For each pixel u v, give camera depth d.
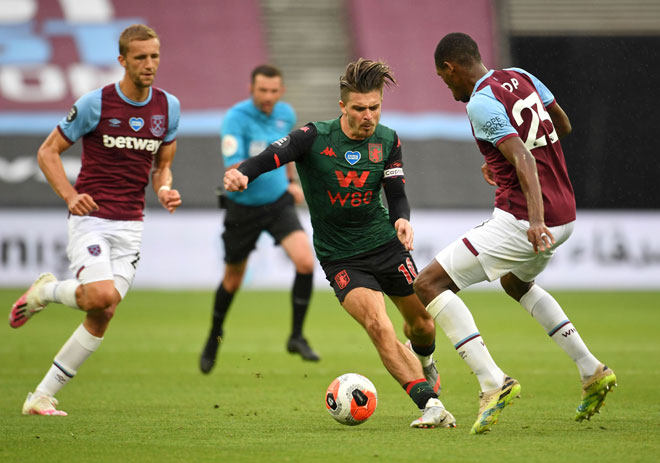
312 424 19.48
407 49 90.69
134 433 18.25
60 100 82.69
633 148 78.62
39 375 28.64
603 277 68.12
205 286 65.75
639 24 89.00
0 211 63.03
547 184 18.41
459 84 19.08
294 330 32.06
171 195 21.94
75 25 88.75
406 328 20.86
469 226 67.12
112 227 21.80
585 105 81.50
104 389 25.86
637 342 38.56
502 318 50.41
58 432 18.39
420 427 18.61
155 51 21.34
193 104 85.19
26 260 63.06
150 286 65.00
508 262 18.34
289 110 33.94
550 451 15.73
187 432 18.36
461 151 78.94
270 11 95.75
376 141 19.83
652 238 68.44
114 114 21.61
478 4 93.00
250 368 30.94
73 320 48.94
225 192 32.69
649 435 17.58
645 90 81.81
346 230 20.02
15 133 77.31
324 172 19.62
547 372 29.45
